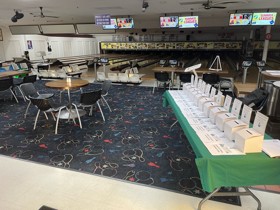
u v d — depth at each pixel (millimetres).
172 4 6195
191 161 3037
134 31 15750
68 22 11367
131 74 8227
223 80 7094
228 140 2145
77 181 2605
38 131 4062
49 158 3125
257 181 1812
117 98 6348
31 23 11398
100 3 6059
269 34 8672
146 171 2807
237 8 6867
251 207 2184
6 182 2586
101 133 3967
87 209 2172
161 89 7484
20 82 6379
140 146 3480
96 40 19484
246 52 15570
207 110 2764
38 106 3959
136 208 2178
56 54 14781
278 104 3898
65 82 4836
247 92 6219
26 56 11867
